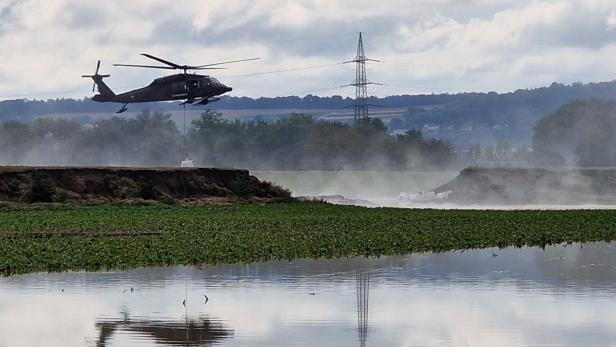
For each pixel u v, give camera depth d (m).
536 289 140.88
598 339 109.56
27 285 143.38
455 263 167.50
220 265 163.25
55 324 117.31
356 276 152.00
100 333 112.88
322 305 127.81
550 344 107.44
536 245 198.50
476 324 116.75
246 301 130.88
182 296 134.50
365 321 118.31
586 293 137.62
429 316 121.19
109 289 140.12
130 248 178.62
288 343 107.88
